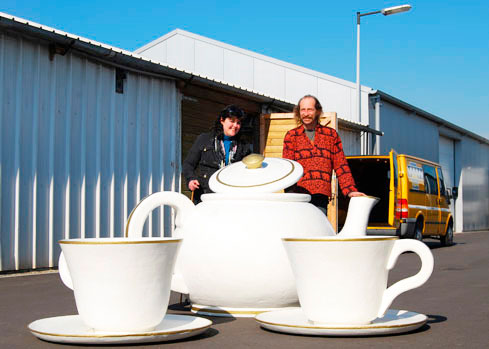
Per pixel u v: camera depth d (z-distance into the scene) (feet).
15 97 24.35
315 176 15.08
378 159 42.55
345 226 11.71
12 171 24.03
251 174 11.89
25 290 17.88
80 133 27.53
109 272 8.07
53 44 25.89
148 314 8.29
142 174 31.45
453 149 97.55
